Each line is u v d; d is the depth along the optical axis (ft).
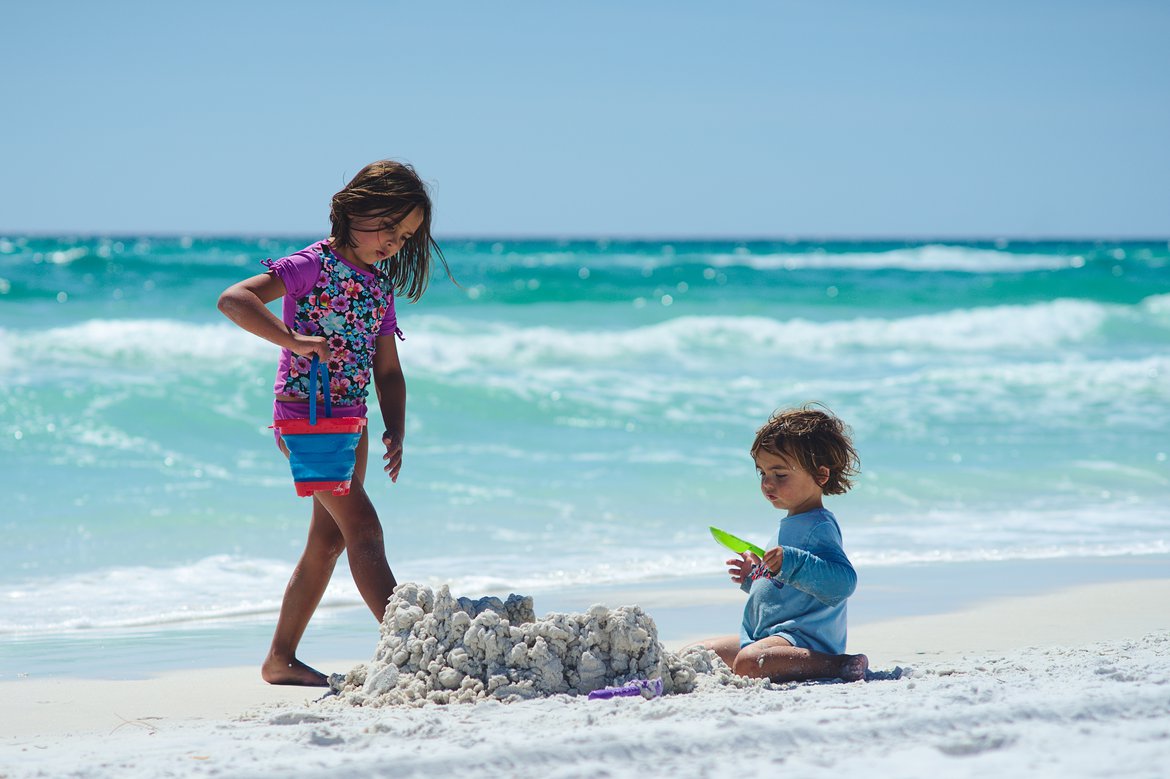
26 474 48.11
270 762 14.16
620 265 200.34
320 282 21.01
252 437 56.70
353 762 13.84
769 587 21.84
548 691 18.67
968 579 34.78
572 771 13.50
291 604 22.90
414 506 44.73
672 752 14.15
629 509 45.34
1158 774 12.92
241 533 40.78
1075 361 94.22
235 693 22.30
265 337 19.81
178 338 81.10
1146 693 16.51
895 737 14.71
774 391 73.72
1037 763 13.38
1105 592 32.73
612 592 33.17
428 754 14.16
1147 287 143.64
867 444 59.41
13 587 33.55
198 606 31.81
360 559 21.31
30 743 16.96
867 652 25.27
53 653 26.48
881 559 38.06
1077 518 45.44
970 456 56.90
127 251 275.39
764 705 16.66
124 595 32.89
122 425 56.90
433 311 117.29
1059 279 148.66
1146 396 75.46
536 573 35.55
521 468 51.78
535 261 224.33
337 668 24.94
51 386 63.52
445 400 64.13
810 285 152.76
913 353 99.30
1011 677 18.86
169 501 44.68
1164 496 49.80
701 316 121.70
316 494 22.26
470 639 19.02
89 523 41.37
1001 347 104.78
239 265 156.97
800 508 22.26
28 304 112.98
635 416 64.08
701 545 40.01
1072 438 61.98
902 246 445.78
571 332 94.22
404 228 21.38
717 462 53.83
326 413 20.97
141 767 14.24
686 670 19.34
